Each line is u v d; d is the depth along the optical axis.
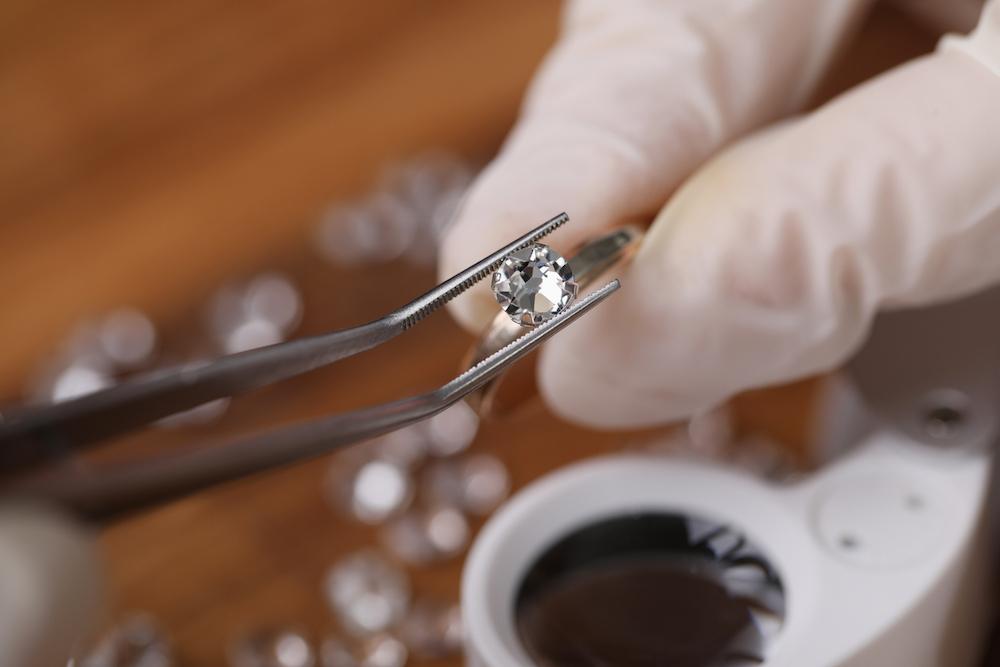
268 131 0.35
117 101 0.34
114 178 0.34
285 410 0.27
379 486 0.25
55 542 0.14
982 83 0.18
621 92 0.20
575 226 0.19
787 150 0.19
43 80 0.34
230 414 0.27
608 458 0.20
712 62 0.21
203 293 0.30
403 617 0.24
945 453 0.20
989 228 0.19
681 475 0.20
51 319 0.30
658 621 0.19
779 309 0.19
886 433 0.20
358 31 0.36
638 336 0.19
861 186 0.18
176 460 0.15
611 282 0.17
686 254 0.18
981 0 0.32
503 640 0.19
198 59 0.35
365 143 0.34
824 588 0.19
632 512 0.20
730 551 0.19
